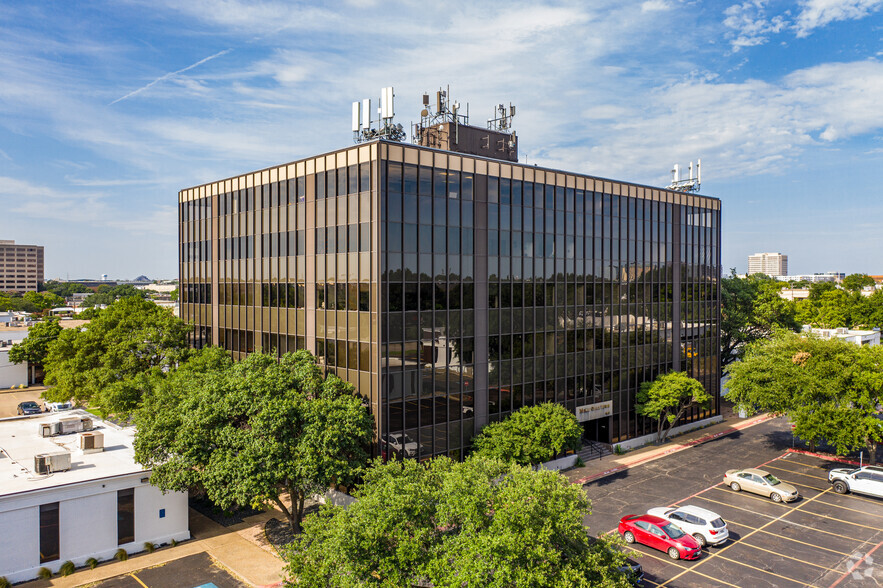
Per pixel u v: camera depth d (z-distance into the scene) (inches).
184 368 1441.9
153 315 1737.2
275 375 1107.9
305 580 709.9
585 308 1649.9
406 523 722.8
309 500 1299.2
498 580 622.8
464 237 1360.7
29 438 1298.0
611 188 1738.4
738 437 1868.8
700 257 2057.1
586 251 1658.5
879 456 1632.6
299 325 1443.2
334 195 1327.5
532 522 655.8
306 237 1413.6
